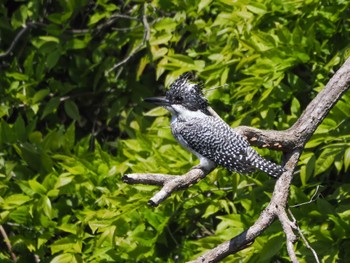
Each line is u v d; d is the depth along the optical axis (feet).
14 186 37.47
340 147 31.24
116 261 33.60
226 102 35.35
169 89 32.50
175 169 32.96
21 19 42.65
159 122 36.27
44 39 40.86
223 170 33.86
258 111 33.94
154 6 38.37
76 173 35.01
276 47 34.32
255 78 33.81
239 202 34.12
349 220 31.12
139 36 39.11
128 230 33.45
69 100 41.06
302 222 32.04
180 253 34.86
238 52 35.35
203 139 30.30
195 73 39.34
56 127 42.68
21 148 37.60
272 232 31.27
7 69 43.50
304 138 28.04
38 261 37.63
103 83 41.96
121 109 42.22
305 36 34.91
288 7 35.35
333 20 35.53
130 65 41.88
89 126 43.32
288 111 36.24
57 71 43.78
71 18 42.39
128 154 34.73
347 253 31.58
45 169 37.06
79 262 32.94
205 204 34.78
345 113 31.63
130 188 33.12
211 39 37.24
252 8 35.35
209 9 39.27
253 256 31.40
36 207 34.68
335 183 34.55
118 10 43.06
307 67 35.94
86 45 41.19
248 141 29.17
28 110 40.34
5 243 39.27
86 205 35.40
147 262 34.58
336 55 33.73
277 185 26.71
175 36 38.40
